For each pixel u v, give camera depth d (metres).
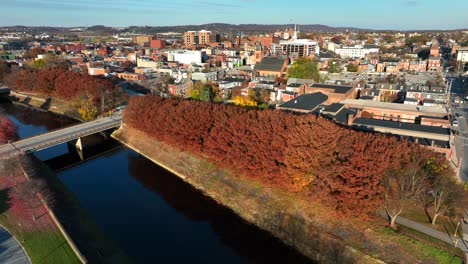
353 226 75.44
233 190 98.44
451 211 77.19
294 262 74.88
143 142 135.75
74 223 82.69
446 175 77.94
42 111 194.75
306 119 95.56
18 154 109.75
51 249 69.12
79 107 170.50
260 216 88.50
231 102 169.50
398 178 78.12
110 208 94.62
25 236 72.62
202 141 112.25
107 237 81.00
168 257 75.00
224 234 83.94
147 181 111.50
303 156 80.12
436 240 69.25
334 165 76.69
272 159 89.06
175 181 111.62
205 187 104.88
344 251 72.38
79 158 131.00
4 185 93.44
